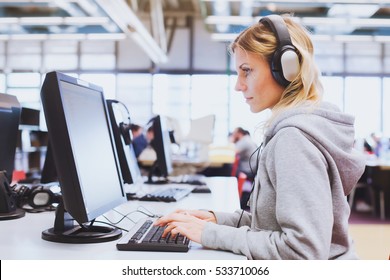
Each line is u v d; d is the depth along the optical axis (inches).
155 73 407.2
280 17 43.3
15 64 421.1
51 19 285.6
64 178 38.2
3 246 40.7
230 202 77.2
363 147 290.2
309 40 43.6
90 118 45.9
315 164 35.4
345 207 38.3
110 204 46.4
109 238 43.6
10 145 63.6
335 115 38.8
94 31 363.3
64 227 45.1
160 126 110.3
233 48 45.5
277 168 36.3
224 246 38.3
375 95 399.2
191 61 403.5
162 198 77.5
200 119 156.7
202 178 130.1
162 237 42.0
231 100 402.0
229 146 251.9
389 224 213.5
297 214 34.1
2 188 58.4
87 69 412.5
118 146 78.4
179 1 382.0
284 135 36.9
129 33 233.1
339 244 39.4
